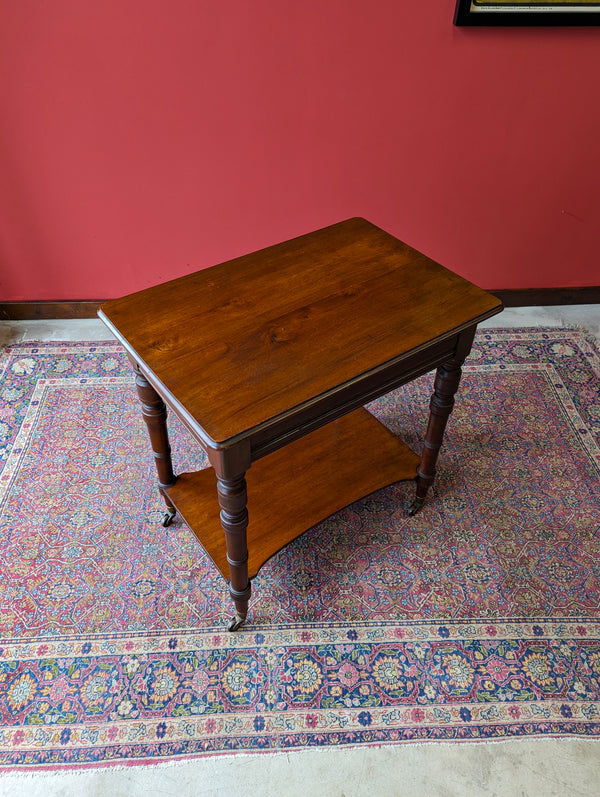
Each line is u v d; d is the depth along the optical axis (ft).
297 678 5.27
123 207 7.79
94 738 4.91
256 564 5.47
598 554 6.16
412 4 6.38
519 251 8.68
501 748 4.89
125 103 6.89
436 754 4.86
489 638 5.54
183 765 4.78
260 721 5.02
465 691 5.20
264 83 6.86
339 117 7.20
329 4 6.32
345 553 6.16
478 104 7.22
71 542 6.19
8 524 6.34
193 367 4.33
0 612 5.65
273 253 5.53
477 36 6.66
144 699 5.13
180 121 7.09
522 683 5.25
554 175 7.91
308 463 6.37
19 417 7.42
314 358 4.41
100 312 4.86
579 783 4.71
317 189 7.85
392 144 7.49
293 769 4.77
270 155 7.47
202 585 5.88
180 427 7.38
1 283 8.44
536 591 5.87
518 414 7.59
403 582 5.93
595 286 9.11
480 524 6.42
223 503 4.44
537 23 6.53
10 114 6.84
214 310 4.84
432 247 8.60
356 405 4.71
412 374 4.91
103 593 5.81
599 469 6.96
